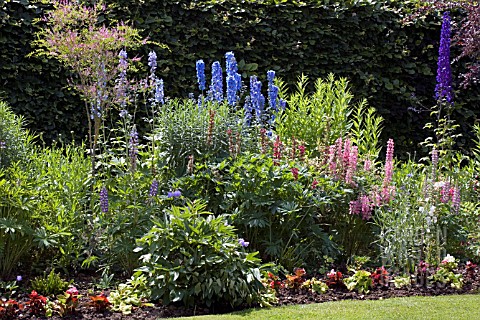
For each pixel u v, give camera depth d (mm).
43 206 5195
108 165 5715
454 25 8508
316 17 8664
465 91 9016
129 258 5227
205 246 4594
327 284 5031
